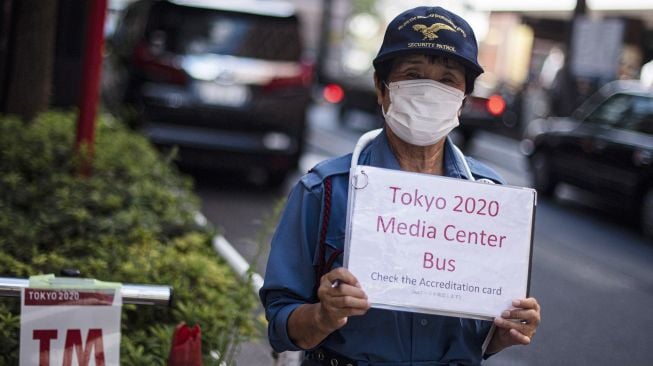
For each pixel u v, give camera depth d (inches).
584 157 439.8
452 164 98.0
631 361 224.4
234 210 356.8
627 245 371.6
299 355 155.0
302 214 92.4
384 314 90.6
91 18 272.1
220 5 378.9
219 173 437.7
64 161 273.6
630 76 797.9
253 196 390.3
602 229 402.9
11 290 104.8
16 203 240.4
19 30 307.9
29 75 311.3
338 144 634.8
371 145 97.8
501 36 1042.7
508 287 89.7
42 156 271.7
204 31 379.2
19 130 286.5
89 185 253.4
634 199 401.1
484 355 96.8
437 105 92.4
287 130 382.3
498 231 90.4
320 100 924.0
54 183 251.1
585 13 703.7
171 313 177.6
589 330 247.4
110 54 426.6
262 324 184.1
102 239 215.5
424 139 94.7
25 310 105.0
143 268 194.9
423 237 89.0
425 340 91.7
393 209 88.9
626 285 303.1
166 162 294.7
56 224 221.6
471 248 89.7
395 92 93.5
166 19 377.4
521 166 633.6
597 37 694.5
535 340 233.6
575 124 459.8
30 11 307.3
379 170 89.0
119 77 391.5
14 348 149.1
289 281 91.7
